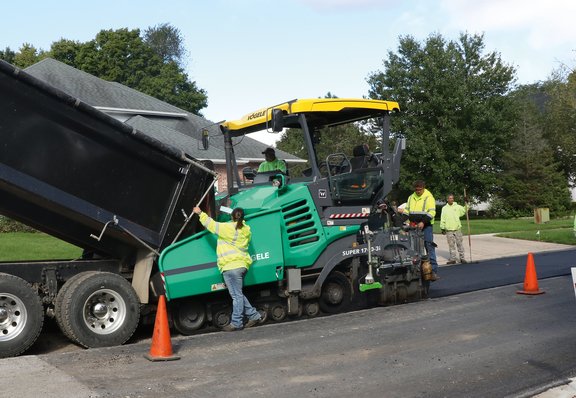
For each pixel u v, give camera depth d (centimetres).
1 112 729
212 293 899
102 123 786
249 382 633
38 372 657
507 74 4459
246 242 878
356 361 711
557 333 838
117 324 807
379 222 1084
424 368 685
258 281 906
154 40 7306
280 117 925
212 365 695
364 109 1018
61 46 5288
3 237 2047
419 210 1241
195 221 884
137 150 816
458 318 941
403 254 1078
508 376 660
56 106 754
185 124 3216
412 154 4269
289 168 1040
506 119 4472
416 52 4350
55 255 1652
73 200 787
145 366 689
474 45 4450
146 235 841
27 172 754
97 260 866
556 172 4794
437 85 4219
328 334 845
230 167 1055
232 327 877
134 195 831
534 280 1156
